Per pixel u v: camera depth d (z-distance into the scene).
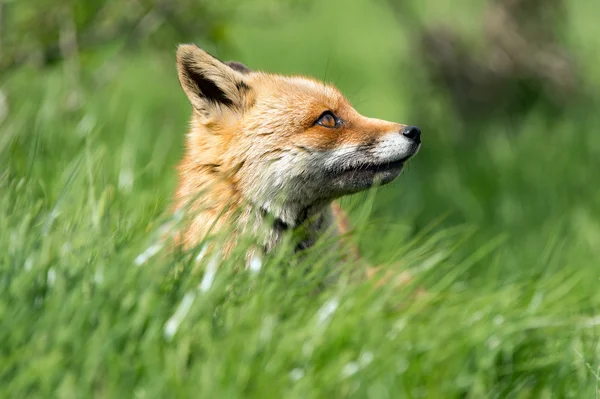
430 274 8.74
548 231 15.52
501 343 7.62
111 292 6.77
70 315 6.54
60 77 14.56
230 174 9.87
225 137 10.05
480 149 19.67
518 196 17.03
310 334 6.92
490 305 8.06
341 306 7.31
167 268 7.41
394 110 23.16
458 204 17.19
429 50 21.52
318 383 6.51
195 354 6.73
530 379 7.77
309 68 27.23
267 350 6.66
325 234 8.76
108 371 6.25
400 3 22.08
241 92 10.25
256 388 6.29
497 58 21.38
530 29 21.58
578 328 8.47
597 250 14.20
